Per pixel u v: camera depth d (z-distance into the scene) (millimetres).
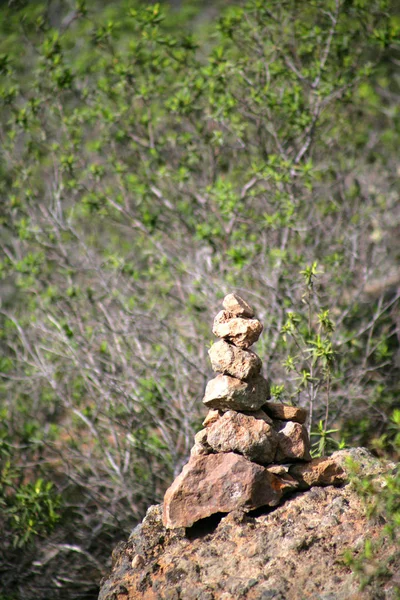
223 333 5773
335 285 11148
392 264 12461
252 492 5516
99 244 12961
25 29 12383
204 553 5320
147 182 12070
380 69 12461
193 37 11922
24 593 10469
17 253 12109
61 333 10594
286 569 4992
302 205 11945
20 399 11938
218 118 11211
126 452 10453
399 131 13336
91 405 11398
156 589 5180
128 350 10938
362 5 11391
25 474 11523
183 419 10312
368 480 5352
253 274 10992
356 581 4746
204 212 12016
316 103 11539
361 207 12258
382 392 11000
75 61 12578
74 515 11141
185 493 5559
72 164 11508
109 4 13750
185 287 11477
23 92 12930
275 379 10023
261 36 11922
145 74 12297
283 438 5773
